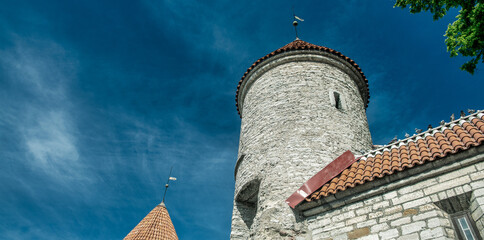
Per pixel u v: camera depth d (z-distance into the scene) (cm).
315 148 936
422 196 561
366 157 738
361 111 1203
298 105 1078
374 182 607
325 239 618
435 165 567
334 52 1268
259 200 866
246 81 1341
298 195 721
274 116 1071
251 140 1071
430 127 726
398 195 584
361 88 1362
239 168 1050
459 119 703
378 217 581
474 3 634
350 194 629
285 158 916
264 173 914
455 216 542
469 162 544
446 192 544
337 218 628
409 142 703
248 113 1201
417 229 534
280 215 758
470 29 634
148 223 1509
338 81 1223
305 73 1205
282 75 1214
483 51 639
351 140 1017
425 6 683
